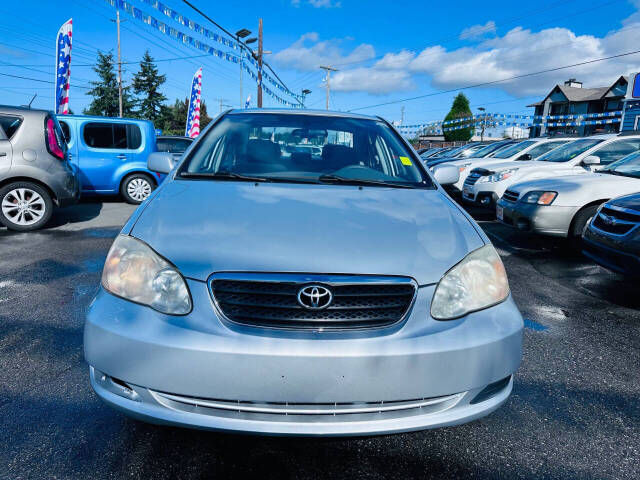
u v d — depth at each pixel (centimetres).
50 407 220
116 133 886
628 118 2228
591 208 544
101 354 167
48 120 629
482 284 182
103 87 5488
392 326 168
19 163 607
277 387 158
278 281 165
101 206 887
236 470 184
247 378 158
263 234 180
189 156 268
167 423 165
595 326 343
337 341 161
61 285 402
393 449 200
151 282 170
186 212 197
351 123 314
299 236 180
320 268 168
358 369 160
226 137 285
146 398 167
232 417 163
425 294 172
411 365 162
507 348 175
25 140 611
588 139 807
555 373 270
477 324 174
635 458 197
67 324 319
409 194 239
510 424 219
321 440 204
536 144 995
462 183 1031
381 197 229
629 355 295
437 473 186
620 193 533
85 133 863
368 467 188
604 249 406
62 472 178
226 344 158
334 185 246
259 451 195
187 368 159
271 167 262
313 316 165
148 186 915
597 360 287
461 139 6806
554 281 457
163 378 161
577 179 566
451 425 172
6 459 184
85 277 427
